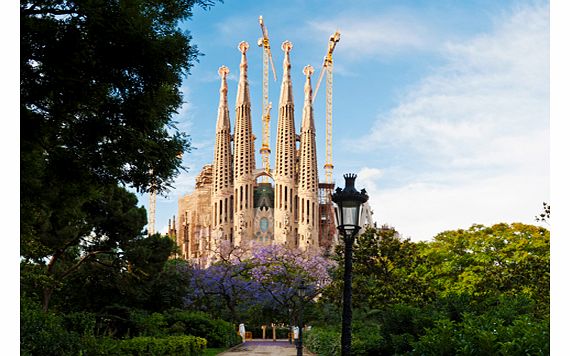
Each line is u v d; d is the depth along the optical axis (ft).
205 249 587.68
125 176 57.36
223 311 257.34
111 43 46.88
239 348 161.38
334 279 131.13
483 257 152.56
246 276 253.85
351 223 44.37
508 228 160.04
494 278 111.34
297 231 609.42
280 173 616.80
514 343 39.96
